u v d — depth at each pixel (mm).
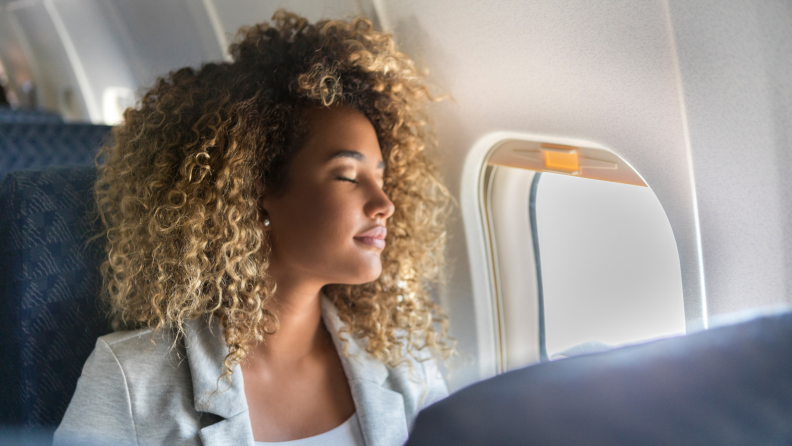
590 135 1191
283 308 1194
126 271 1179
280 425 1164
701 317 1084
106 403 1073
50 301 1199
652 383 332
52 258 1204
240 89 1208
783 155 900
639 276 1296
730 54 921
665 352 358
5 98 4449
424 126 1526
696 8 936
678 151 1041
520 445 300
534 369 363
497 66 1293
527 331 1622
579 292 1491
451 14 1318
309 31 1340
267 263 1173
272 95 1202
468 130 1440
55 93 3838
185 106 1228
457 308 1667
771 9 858
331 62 1257
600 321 1449
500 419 322
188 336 1130
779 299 952
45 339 1191
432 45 1397
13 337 1181
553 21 1148
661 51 1005
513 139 1394
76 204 1240
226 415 1080
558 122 1243
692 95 988
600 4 1061
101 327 1259
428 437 320
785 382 319
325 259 1147
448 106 1452
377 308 1392
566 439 300
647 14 1001
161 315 1115
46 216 1202
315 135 1170
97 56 3014
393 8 1422
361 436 1228
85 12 2789
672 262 1162
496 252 1590
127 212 1201
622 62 1069
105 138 1496
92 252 1251
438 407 343
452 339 1553
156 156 1204
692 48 962
